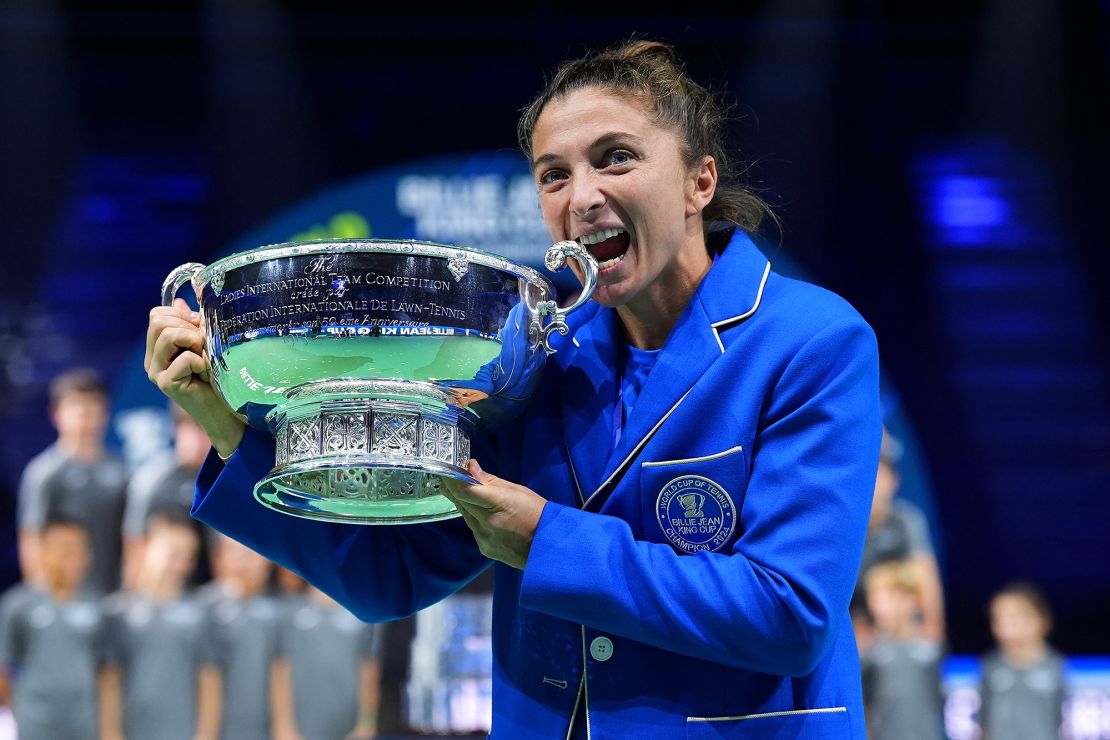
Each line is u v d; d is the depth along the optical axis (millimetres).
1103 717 14633
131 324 16859
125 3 17234
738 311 3148
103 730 13148
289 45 17328
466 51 17391
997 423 17062
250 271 2746
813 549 2799
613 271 3074
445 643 13305
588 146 3033
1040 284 17344
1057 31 17562
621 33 17438
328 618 13367
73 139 17156
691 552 2967
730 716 2926
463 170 16984
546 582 2826
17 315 16719
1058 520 16984
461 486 2807
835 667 3047
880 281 17328
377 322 2670
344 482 3020
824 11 17500
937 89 17656
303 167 17234
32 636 13109
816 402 2939
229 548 13508
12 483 16375
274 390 2791
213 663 13305
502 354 2812
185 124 17297
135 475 13930
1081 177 17500
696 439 3014
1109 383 17156
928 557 14391
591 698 3000
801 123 17516
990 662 14312
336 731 13180
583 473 3152
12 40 17109
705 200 3287
